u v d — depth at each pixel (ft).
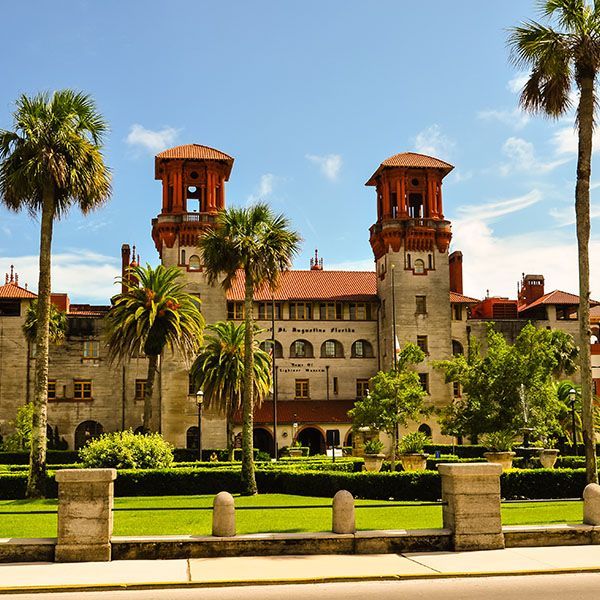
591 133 97.19
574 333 275.80
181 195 248.52
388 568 53.98
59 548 56.34
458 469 61.11
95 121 118.21
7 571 53.31
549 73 97.86
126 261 273.54
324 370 264.52
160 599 46.65
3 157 112.88
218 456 219.82
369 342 269.23
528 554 58.80
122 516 85.92
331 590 48.70
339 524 60.39
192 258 246.47
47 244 112.68
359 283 280.92
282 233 129.90
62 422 246.88
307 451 232.12
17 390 244.01
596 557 57.57
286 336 264.72
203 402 204.95
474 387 137.49
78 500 57.11
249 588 49.44
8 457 203.82
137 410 249.75
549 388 137.39
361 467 147.43
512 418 134.10
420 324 254.88
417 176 264.52
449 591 48.24
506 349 139.54
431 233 257.96
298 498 106.52
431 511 87.51
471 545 60.44
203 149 256.11
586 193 96.43
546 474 99.45
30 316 226.17
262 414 250.57
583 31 96.58
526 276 302.04
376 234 265.54
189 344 188.24
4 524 80.53
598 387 267.59
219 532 59.16
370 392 167.73
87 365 250.98
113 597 47.32
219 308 245.65
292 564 55.47
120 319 183.52
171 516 85.87
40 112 113.70
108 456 126.11
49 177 111.24
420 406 157.58
